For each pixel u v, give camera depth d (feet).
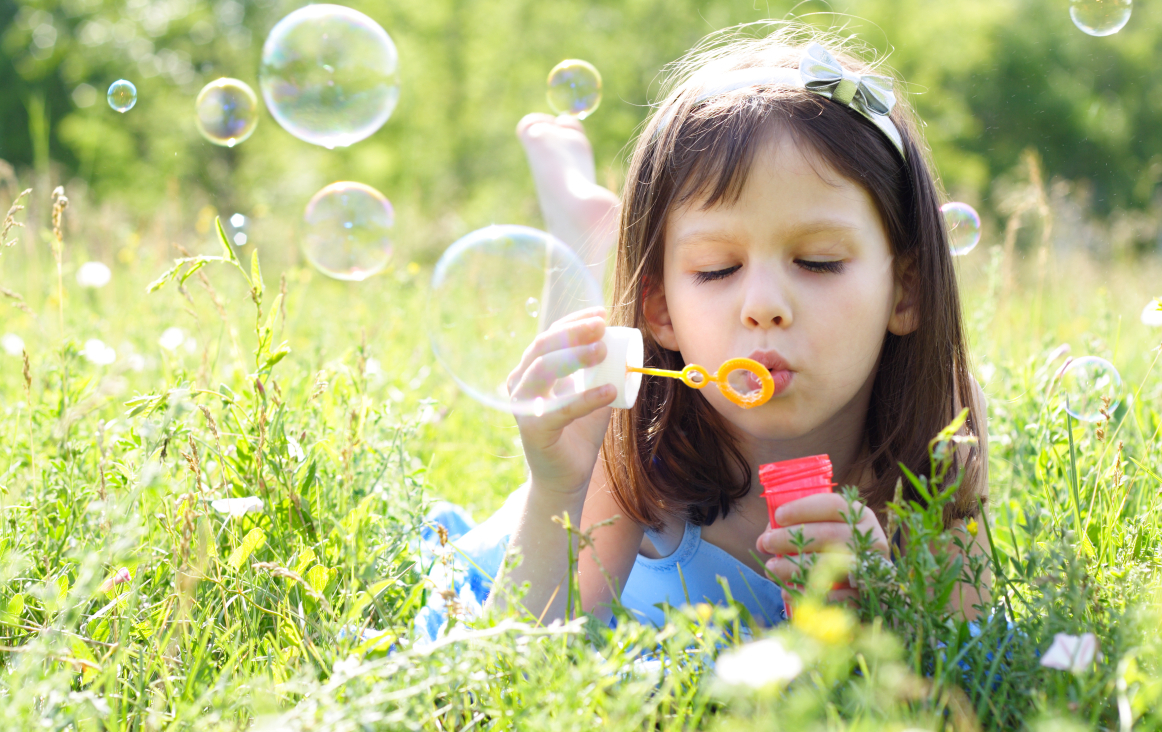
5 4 68.13
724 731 3.39
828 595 4.34
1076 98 53.16
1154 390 7.79
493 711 3.82
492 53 54.95
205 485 5.76
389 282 12.66
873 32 52.85
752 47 6.97
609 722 3.53
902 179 5.39
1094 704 3.66
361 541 4.96
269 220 20.94
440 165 53.16
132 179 53.93
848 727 3.39
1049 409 6.69
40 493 5.79
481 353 7.66
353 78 8.73
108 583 4.69
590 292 6.93
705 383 4.83
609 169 11.15
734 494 6.03
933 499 4.10
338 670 3.71
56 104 61.77
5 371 9.87
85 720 3.88
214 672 4.45
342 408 6.56
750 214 4.97
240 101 9.09
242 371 6.82
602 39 53.78
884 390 5.74
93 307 12.62
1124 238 21.01
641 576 6.60
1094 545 5.37
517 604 4.19
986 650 4.03
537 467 5.20
